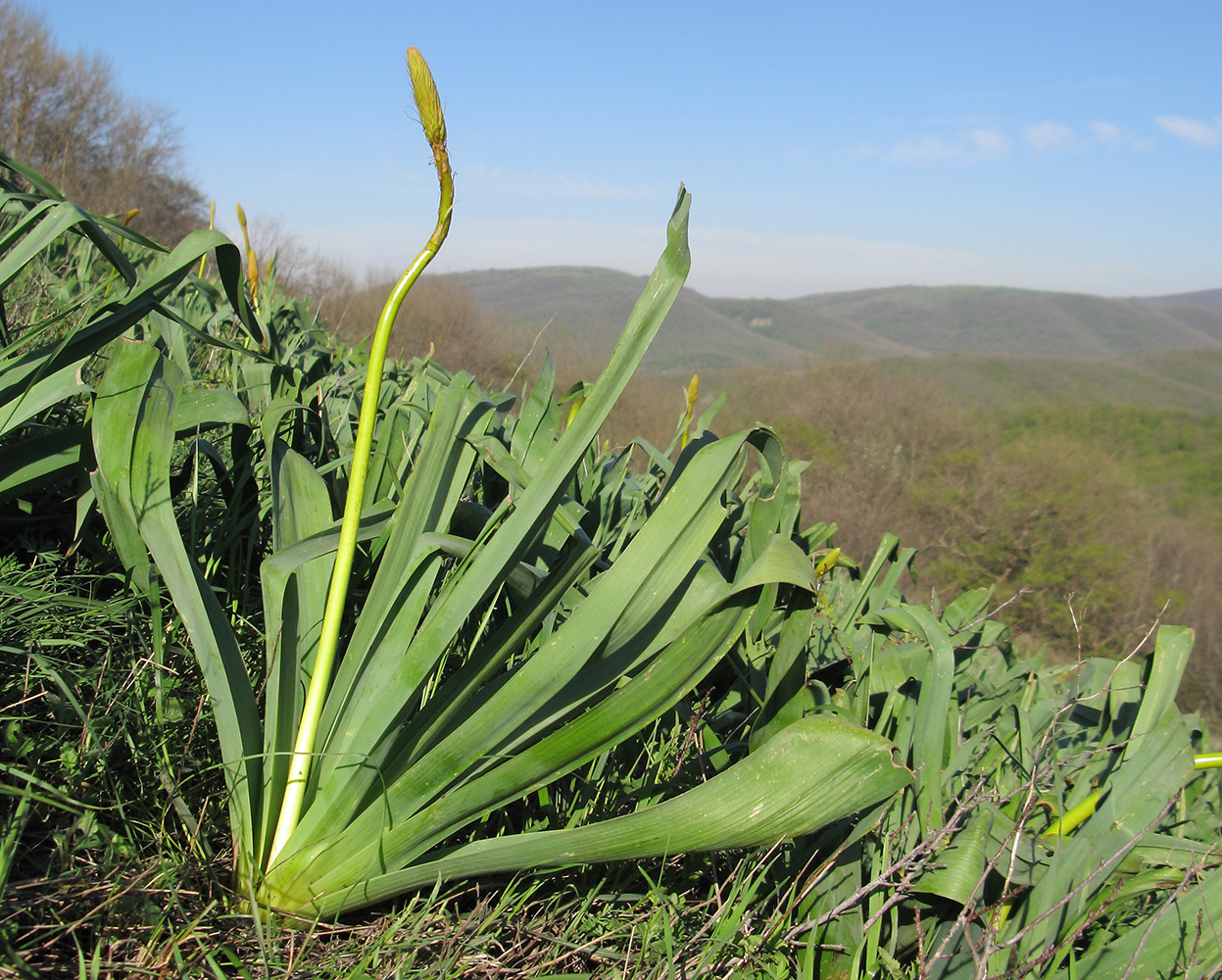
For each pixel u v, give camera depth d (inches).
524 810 59.3
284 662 46.6
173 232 833.5
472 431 61.9
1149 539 827.4
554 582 46.3
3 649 45.6
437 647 45.4
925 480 952.9
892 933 55.9
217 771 52.5
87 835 44.7
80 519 55.7
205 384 108.7
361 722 47.3
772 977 50.4
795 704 52.2
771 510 59.4
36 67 743.7
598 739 46.1
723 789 44.2
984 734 70.7
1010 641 114.2
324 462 82.9
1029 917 56.2
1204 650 724.0
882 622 66.9
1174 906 56.8
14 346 56.3
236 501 66.4
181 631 58.1
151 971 41.0
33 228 54.4
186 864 45.9
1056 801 62.7
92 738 47.6
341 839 45.9
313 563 57.8
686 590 50.1
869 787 42.9
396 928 46.1
